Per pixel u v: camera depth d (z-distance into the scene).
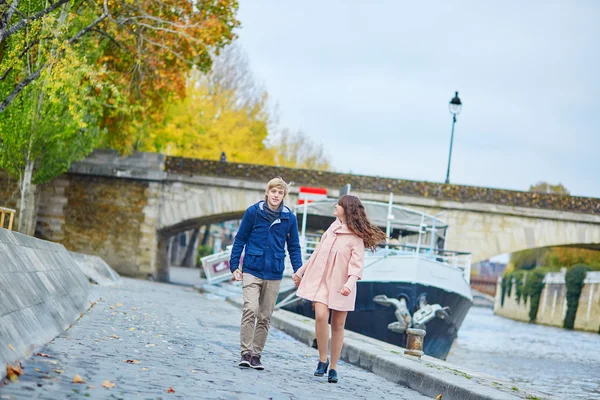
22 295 8.17
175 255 77.12
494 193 37.00
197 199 38.12
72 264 14.30
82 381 6.18
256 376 8.09
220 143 46.94
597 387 19.95
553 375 22.69
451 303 21.88
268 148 55.88
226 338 12.16
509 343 38.09
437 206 37.03
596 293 59.41
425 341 21.92
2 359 6.10
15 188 36.34
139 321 12.63
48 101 28.09
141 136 38.50
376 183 37.34
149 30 26.83
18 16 22.55
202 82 50.81
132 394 5.96
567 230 36.97
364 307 21.48
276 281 8.77
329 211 23.97
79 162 38.09
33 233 37.16
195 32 26.38
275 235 8.70
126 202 38.28
